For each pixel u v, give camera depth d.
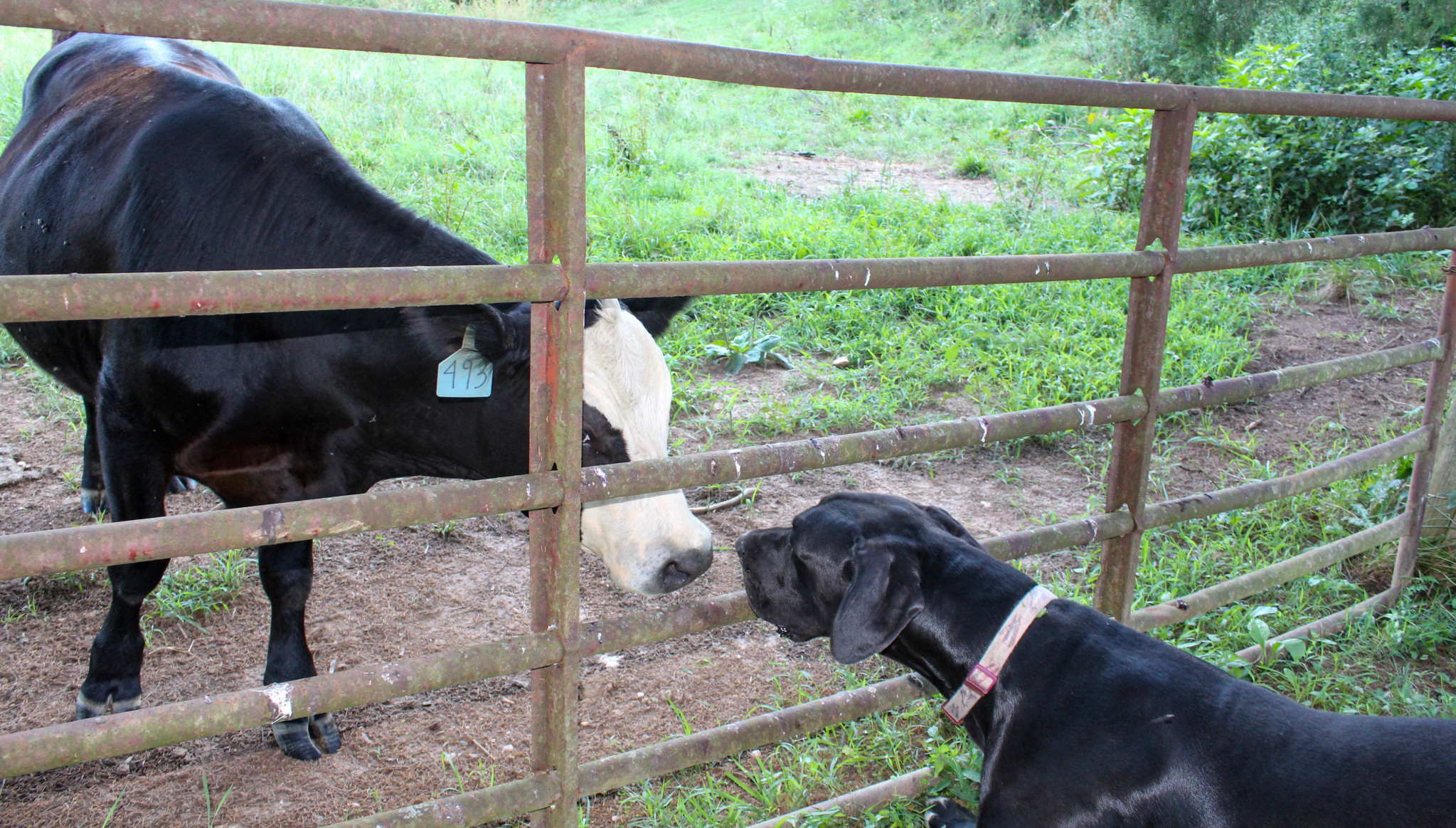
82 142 3.37
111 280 1.54
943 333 6.29
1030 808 2.17
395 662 1.93
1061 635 2.26
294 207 2.93
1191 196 8.83
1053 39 18.52
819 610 2.38
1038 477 4.87
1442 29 10.54
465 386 2.65
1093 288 6.98
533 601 2.11
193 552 1.70
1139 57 14.44
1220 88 2.60
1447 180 8.32
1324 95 2.81
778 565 2.45
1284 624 3.62
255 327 2.84
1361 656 3.51
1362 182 8.33
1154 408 2.80
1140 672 2.19
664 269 1.96
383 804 2.83
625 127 10.85
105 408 3.01
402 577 3.99
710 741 2.39
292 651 3.12
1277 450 5.09
